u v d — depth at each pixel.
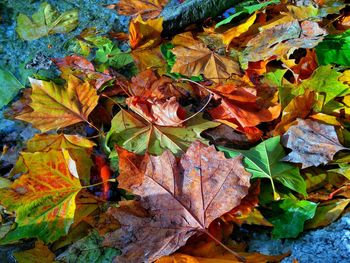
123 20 0.61
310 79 0.48
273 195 0.42
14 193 0.40
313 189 0.43
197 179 0.40
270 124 0.49
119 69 0.55
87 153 0.46
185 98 0.50
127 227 0.38
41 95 0.48
